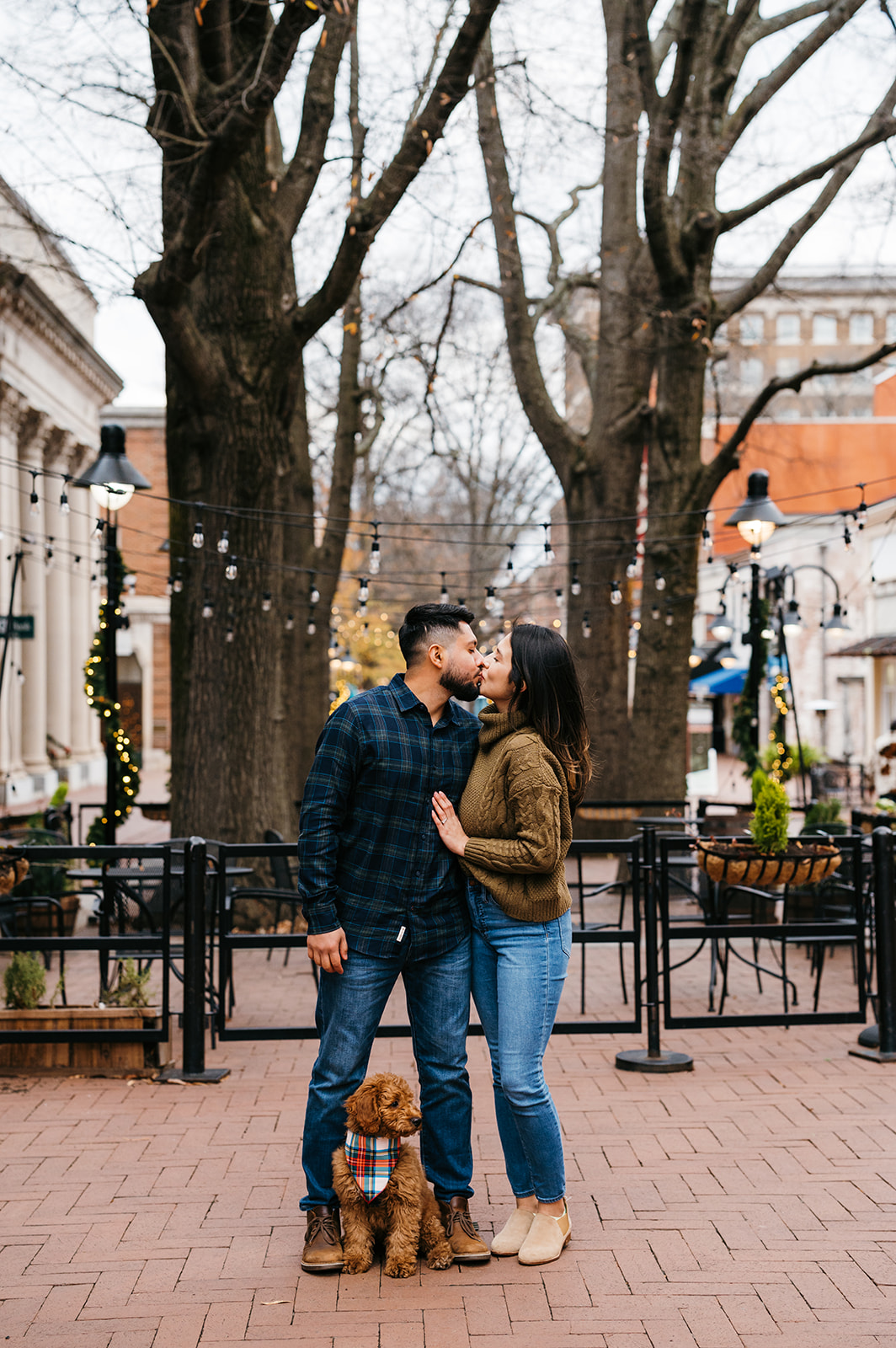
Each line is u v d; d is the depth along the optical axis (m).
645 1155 4.50
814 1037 6.37
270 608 9.85
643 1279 3.49
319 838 3.54
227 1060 5.95
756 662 13.03
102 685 10.77
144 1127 4.87
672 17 12.92
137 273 8.76
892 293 16.67
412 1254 3.52
